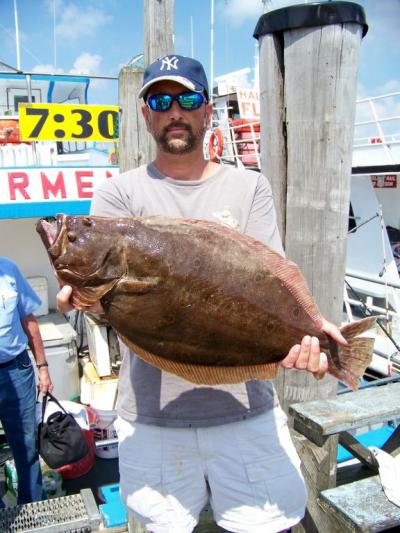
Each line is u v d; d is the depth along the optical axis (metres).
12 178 5.33
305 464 2.75
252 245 1.85
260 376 1.92
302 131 2.58
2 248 6.12
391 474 2.67
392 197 9.15
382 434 4.38
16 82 7.90
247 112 12.40
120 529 3.22
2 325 3.79
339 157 2.58
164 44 3.01
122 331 1.85
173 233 1.79
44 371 4.15
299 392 2.86
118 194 2.21
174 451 2.16
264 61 2.68
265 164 2.77
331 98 2.51
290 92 2.59
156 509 2.17
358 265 8.32
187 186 2.17
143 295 1.77
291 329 1.84
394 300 6.92
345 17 2.43
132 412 2.20
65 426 3.93
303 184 2.62
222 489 2.17
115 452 4.97
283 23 2.51
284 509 2.20
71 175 5.53
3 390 3.86
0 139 6.37
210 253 1.79
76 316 6.18
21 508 3.10
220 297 1.79
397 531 2.98
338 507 2.49
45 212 5.44
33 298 4.12
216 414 2.13
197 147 2.15
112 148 7.14
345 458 3.84
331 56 2.47
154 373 2.16
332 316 2.73
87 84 8.20
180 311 1.79
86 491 3.27
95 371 5.27
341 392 3.86
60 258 1.73
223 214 2.15
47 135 5.18
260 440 2.18
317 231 2.63
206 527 2.92
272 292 1.82
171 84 2.05
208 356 1.86
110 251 1.75
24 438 3.95
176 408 2.13
